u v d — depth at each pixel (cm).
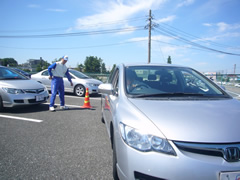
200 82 285
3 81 505
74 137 340
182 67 323
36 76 919
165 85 263
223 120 168
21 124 407
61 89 557
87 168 236
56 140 324
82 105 645
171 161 143
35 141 317
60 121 439
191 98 229
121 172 166
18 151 278
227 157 144
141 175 150
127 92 235
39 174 220
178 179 140
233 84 2606
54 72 531
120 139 173
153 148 150
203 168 139
